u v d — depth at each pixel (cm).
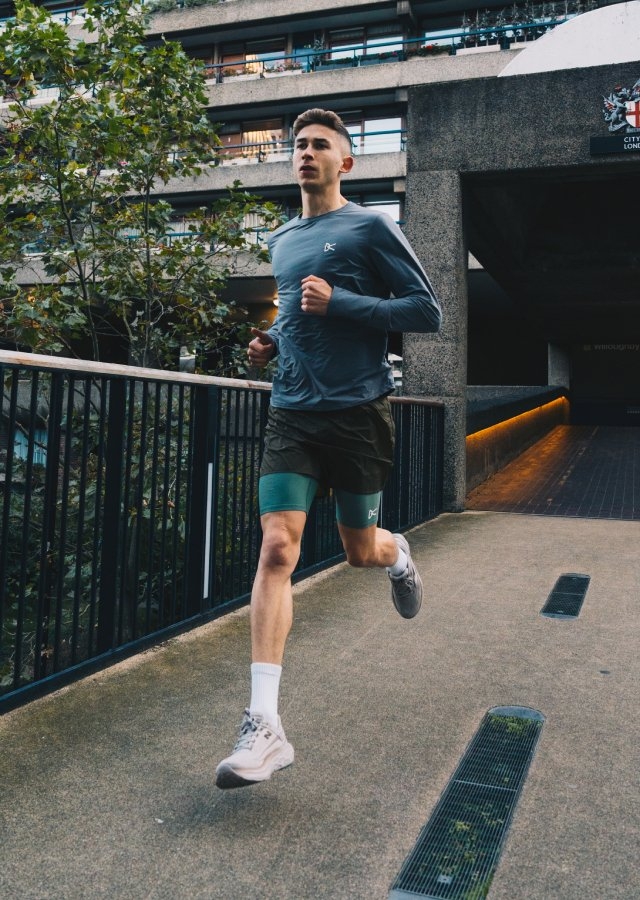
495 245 1034
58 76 660
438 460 739
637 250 1172
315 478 224
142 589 452
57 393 272
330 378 218
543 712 254
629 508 758
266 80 2806
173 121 711
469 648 322
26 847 172
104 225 704
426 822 185
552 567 484
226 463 388
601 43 816
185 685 280
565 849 173
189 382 348
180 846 173
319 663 303
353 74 2716
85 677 288
